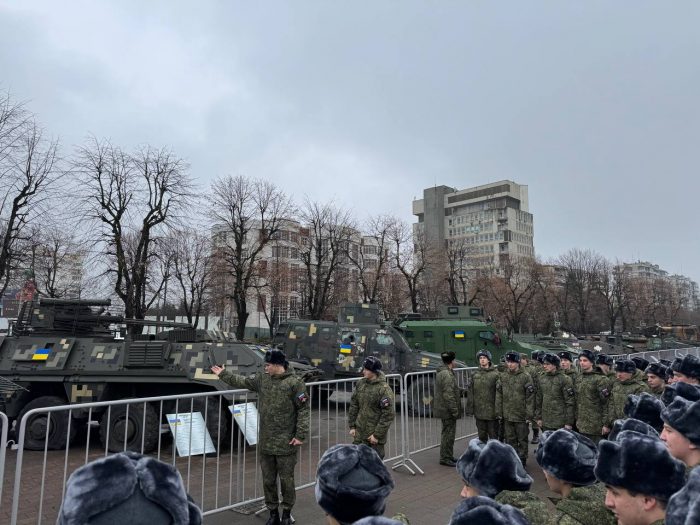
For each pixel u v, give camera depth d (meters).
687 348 29.52
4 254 21.69
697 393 4.53
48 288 30.80
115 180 24.64
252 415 6.61
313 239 38.66
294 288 40.94
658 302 64.62
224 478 7.40
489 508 1.85
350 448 2.39
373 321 16.95
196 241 38.00
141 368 10.12
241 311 31.94
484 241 103.75
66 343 10.59
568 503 2.56
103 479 1.44
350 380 7.30
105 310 12.22
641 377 7.66
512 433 8.66
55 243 31.22
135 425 9.28
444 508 6.29
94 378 10.12
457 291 48.22
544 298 48.41
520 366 8.91
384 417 6.49
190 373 9.93
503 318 46.09
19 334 11.25
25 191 21.98
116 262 25.97
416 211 114.81
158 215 25.84
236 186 32.72
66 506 1.41
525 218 107.00
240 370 9.88
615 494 2.27
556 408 8.63
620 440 2.29
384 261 39.28
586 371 8.30
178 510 1.48
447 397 8.28
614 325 55.59
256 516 5.93
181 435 5.80
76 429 10.04
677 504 1.70
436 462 8.55
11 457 9.20
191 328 11.69
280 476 5.57
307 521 5.77
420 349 18.27
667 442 3.02
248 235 42.56
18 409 10.51
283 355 5.71
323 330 16.09
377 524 1.78
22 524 5.96
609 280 56.16
